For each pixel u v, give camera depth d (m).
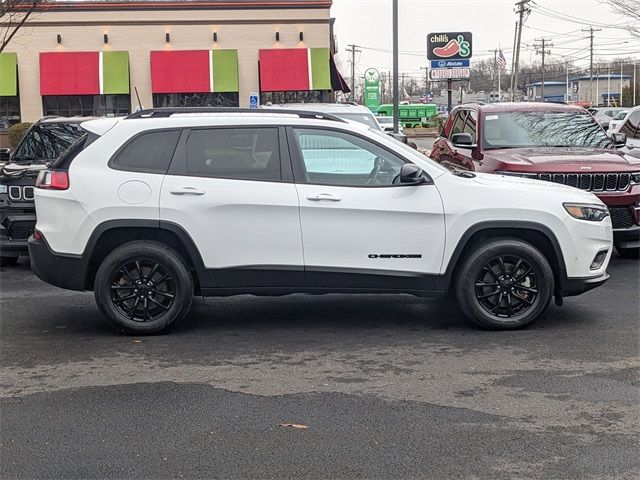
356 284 6.97
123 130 7.00
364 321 7.54
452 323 7.43
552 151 10.34
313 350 6.55
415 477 4.19
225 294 6.96
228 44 32.75
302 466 4.33
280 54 32.59
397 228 6.91
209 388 5.60
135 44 32.47
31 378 5.86
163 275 6.96
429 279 7.00
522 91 98.00
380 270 6.95
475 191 6.97
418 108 63.44
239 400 5.35
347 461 4.39
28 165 10.29
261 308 8.10
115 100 32.84
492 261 7.02
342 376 5.85
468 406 5.20
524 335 6.95
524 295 7.09
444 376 5.82
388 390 5.52
